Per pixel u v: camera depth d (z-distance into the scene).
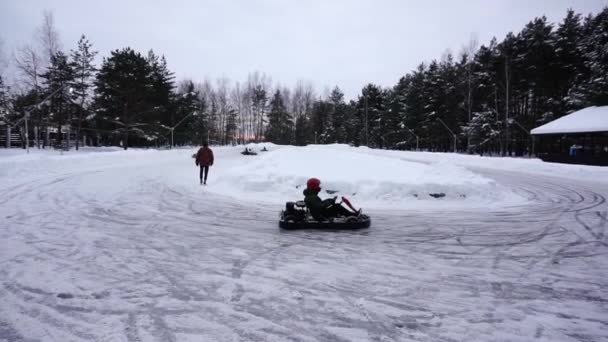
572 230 6.99
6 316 3.19
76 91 37.88
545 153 29.42
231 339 2.84
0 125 43.38
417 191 10.43
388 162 14.34
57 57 36.56
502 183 15.45
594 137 26.05
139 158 28.25
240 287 3.94
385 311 3.39
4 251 5.14
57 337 2.85
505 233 6.71
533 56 39.66
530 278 4.36
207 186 12.95
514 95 46.81
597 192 12.66
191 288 3.89
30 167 16.09
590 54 35.72
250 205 9.48
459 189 10.56
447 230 6.93
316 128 88.38
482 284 4.14
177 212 8.42
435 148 61.88
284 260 4.95
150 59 56.69
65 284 3.95
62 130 47.88
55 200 9.53
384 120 69.50
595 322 3.22
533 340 2.90
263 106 89.94
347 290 3.91
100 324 3.07
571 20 43.62
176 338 2.85
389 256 5.21
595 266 4.84
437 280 4.25
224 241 5.93
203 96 86.81
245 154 40.81
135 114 42.84
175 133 59.56
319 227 6.90
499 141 43.25
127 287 3.89
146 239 5.96
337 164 13.82
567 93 39.84
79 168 18.92
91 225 6.90
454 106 54.59
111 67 42.53
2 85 39.69
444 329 3.05
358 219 7.12
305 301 3.60
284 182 11.52
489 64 45.44
